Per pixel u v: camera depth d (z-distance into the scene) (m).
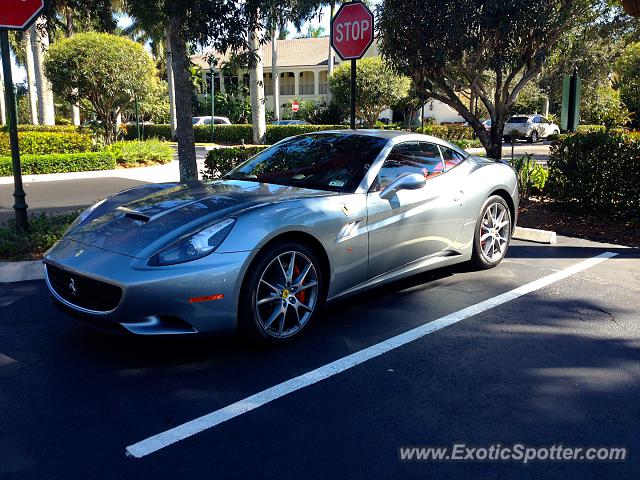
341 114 34.31
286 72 51.09
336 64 47.34
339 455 2.70
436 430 2.92
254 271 3.65
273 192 4.25
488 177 5.62
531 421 3.02
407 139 5.04
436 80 8.89
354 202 4.27
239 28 6.92
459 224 5.24
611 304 4.85
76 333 4.20
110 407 3.15
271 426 2.95
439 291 5.17
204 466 2.61
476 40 7.79
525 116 32.31
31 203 10.76
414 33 8.01
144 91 20.98
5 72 6.21
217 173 9.88
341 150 4.85
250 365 3.66
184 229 3.65
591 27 8.80
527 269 5.91
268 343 3.83
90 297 3.59
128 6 8.21
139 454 2.71
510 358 3.79
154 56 43.47
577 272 5.80
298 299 4.03
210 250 3.52
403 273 4.79
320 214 4.00
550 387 3.39
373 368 3.62
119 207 4.25
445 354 3.84
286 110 47.88
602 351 3.91
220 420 3.01
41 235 6.29
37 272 5.65
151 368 3.63
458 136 27.58
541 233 7.16
